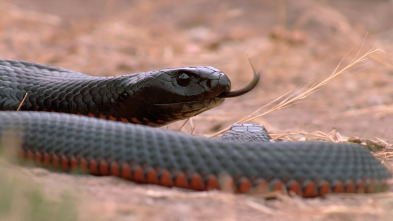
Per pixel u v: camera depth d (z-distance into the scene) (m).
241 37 28.23
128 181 8.39
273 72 22.47
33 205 6.76
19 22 28.27
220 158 8.18
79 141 8.58
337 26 29.27
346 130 14.82
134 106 11.10
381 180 8.59
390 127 15.16
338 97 19.45
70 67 21.62
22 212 6.75
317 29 29.50
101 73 21.19
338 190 8.27
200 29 30.80
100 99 11.27
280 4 31.75
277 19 31.45
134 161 8.30
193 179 8.14
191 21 32.03
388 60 23.55
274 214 7.57
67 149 8.58
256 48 26.00
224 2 33.59
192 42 27.72
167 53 24.81
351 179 8.30
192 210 7.46
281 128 15.00
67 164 8.59
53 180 8.17
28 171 8.35
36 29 27.48
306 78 21.70
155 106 11.02
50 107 11.53
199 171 8.13
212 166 8.14
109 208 7.16
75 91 11.41
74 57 22.97
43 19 29.19
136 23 30.55
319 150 8.36
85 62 22.34
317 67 23.45
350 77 21.92
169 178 8.21
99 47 24.75
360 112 17.12
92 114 11.37
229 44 27.39
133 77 11.22
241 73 22.33
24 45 24.55
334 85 20.91
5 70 11.93
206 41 27.28
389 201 8.14
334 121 16.12
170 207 7.44
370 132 14.54
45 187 7.75
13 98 11.66
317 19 30.08
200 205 7.64
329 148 8.42
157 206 7.47
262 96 19.42
